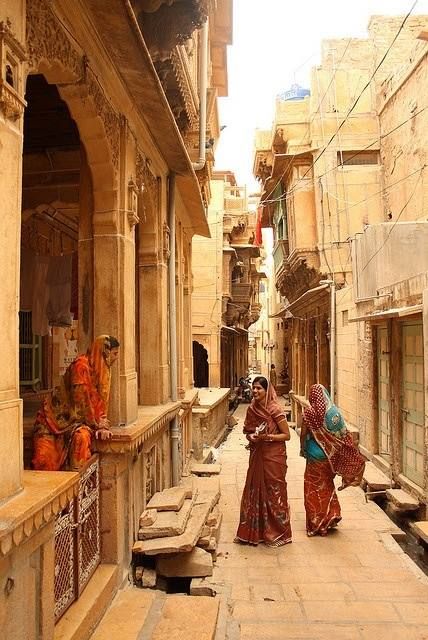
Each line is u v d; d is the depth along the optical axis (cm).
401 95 1318
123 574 475
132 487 508
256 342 6838
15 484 274
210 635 393
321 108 1494
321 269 1451
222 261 2147
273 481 651
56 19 354
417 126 1220
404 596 506
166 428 725
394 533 691
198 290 2116
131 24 392
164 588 509
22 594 275
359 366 1132
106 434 438
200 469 988
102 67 444
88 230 504
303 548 633
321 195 1460
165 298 742
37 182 670
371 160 1491
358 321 1037
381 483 854
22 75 287
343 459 689
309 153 1510
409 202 1262
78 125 454
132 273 534
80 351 500
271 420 654
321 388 701
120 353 499
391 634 436
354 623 454
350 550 627
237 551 624
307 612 472
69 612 372
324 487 685
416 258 976
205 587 497
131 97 519
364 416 1091
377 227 983
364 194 1457
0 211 264
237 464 1150
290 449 1361
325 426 690
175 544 502
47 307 766
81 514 406
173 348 768
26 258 765
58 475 314
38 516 269
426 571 606
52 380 924
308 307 1706
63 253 952
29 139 643
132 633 387
